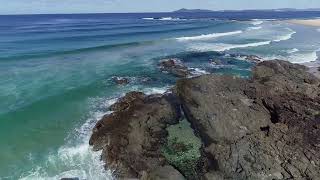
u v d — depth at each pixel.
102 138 18.25
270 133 16.52
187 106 19.45
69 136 19.31
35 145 18.50
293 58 37.94
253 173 14.20
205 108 18.36
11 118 21.36
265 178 13.98
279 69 25.22
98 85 27.48
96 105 23.47
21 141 18.86
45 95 25.08
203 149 17.12
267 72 24.67
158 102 21.61
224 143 16.28
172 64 33.56
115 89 26.64
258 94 20.19
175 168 15.98
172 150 17.41
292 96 20.62
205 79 20.69
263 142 15.80
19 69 32.41
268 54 40.44
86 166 16.75
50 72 31.34
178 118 20.20
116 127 18.91
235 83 20.95
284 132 16.66
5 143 18.64
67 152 17.80
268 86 21.28
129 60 36.41
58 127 20.38
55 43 50.91
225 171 14.72
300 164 14.36
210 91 19.59
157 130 18.94
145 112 20.31
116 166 16.39
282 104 19.05
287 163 14.46
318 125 17.19
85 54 39.72
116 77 29.55
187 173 15.77
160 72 31.34
